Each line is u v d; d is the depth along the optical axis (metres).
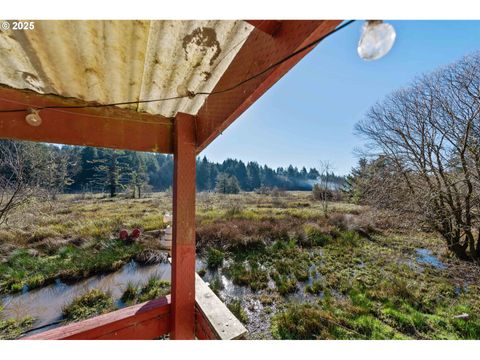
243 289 4.99
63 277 5.28
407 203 6.99
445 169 6.23
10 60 1.03
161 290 4.73
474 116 5.40
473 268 5.52
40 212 8.02
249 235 8.18
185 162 1.55
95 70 1.13
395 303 4.36
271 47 0.76
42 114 1.28
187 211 1.54
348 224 9.71
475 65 5.48
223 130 1.22
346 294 4.75
